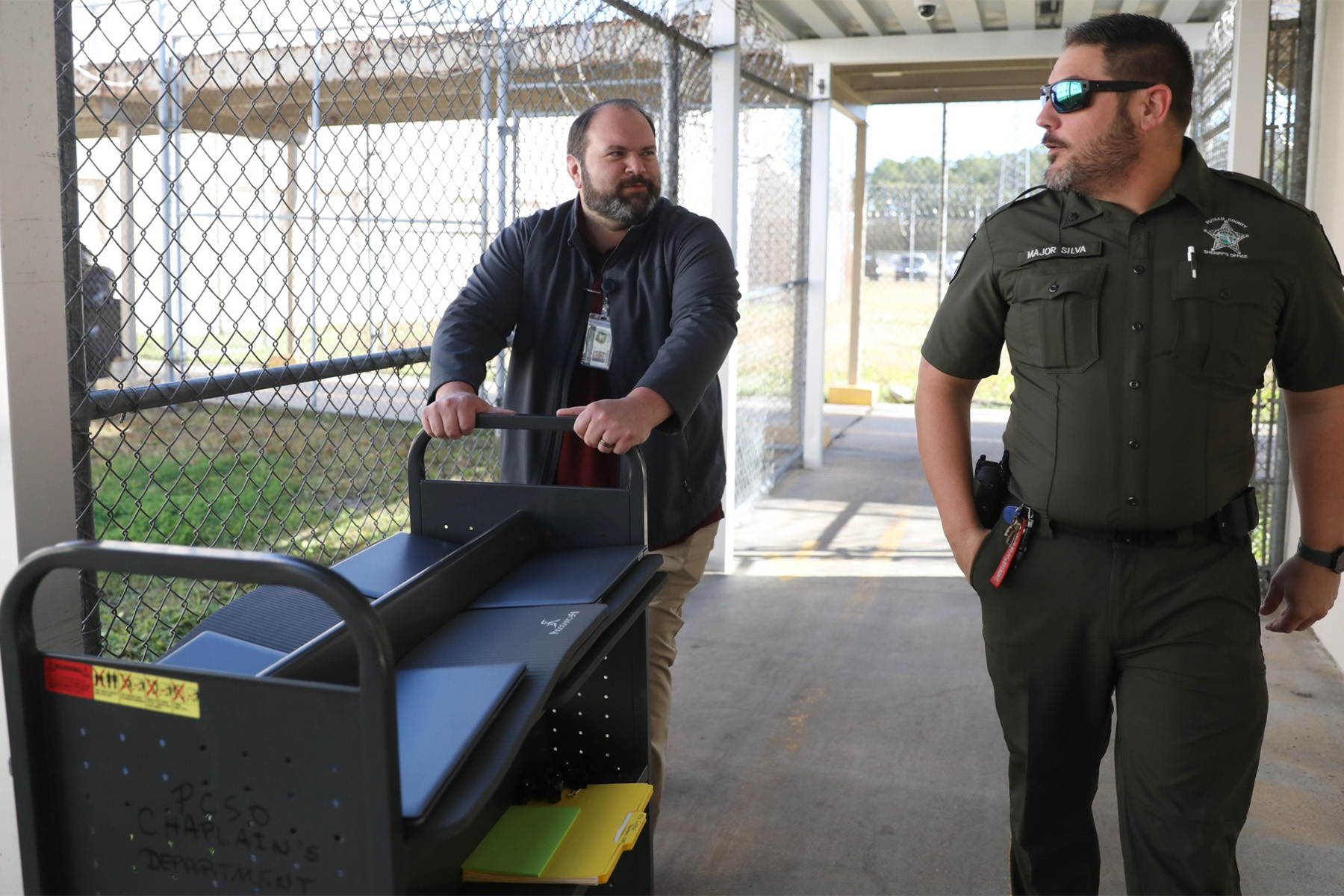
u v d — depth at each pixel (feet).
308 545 14.96
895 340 40.81
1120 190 5.48
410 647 4.40
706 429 7.43
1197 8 18.47
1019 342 5.73
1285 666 11.89
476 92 9.41
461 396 5.95
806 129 22.35
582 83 10.98
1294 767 9.52
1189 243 5.32
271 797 3.30
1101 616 5.50
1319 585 5.68
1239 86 13.47
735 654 12.37
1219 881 5.27
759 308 19.79
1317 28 13.46
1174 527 5.38
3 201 4.34
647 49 13.11
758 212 19.42
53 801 3.50
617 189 6.77
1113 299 5.42
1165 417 5.33
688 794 9.03
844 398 32.76
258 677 3.26
